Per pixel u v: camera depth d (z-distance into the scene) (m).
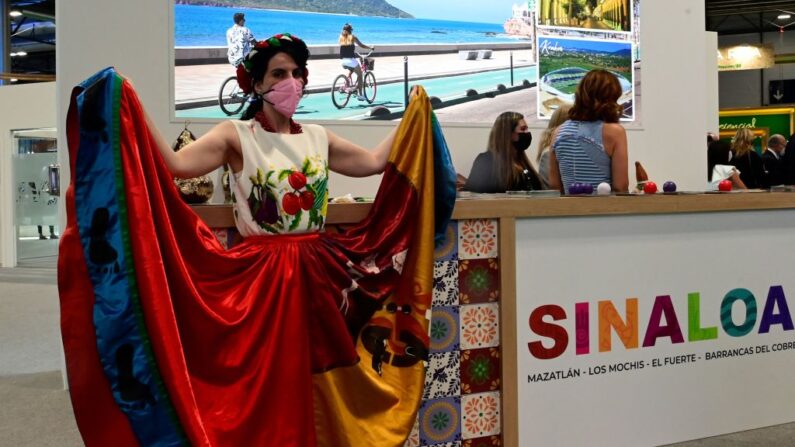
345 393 2.00
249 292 1.90
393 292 2.13
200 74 4.33
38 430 3.20
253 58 1.99
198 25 4.30
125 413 1.70
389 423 2.04
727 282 2.80
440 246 2.35
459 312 2.38
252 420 1.83
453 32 5.06
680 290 2.72
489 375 2.42
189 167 1.89
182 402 1.69
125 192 1.71
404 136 2.18
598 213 2.55
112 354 1.69
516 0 5.21
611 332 2.60
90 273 1.70
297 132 2.09
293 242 1.99
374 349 2.09
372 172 2.18
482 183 3.97
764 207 2.85
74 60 3.97
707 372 2.78
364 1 4.80
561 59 5.34
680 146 5.55
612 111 3.01
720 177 4.96
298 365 1.90
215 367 1.82
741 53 17.22
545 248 2.50
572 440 2.54
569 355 2.54
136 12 4.09
